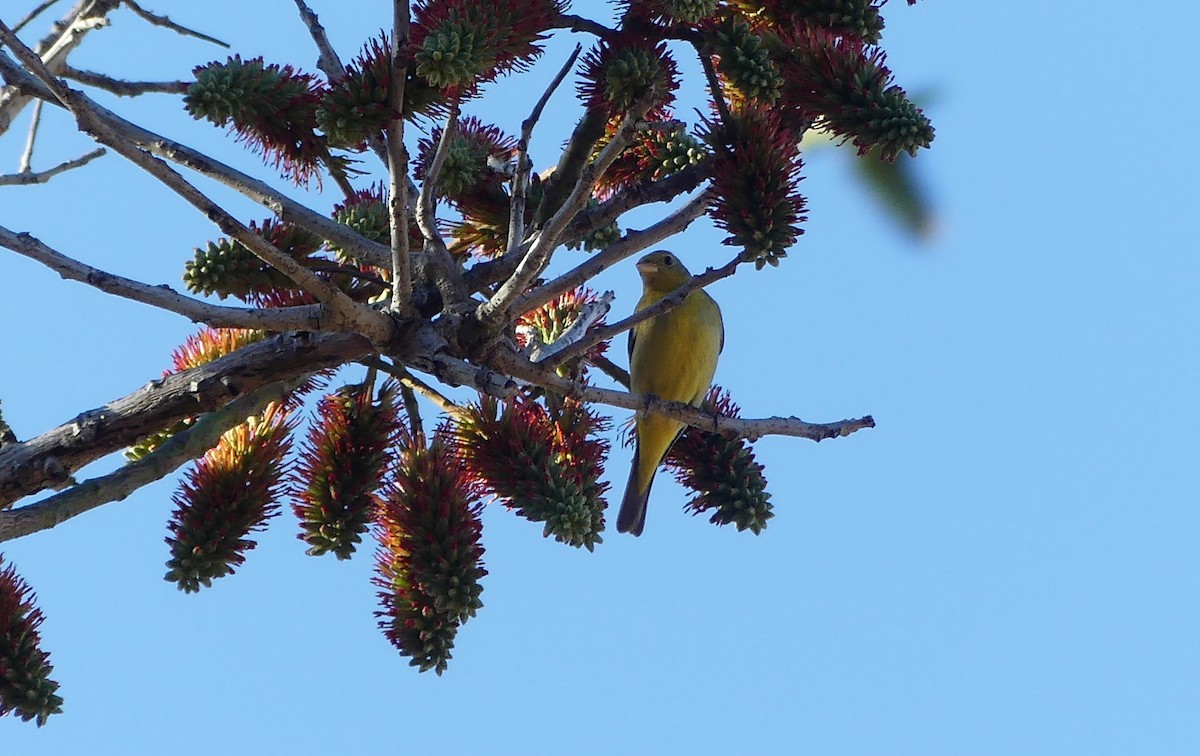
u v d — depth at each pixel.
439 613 9.79
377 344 9.52
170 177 7.98
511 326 11.41
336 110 8.38
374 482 10.56
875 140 9.70
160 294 8.52
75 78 10.66
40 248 8.27
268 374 9.80
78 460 9.69
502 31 8.21
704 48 9.94
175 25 11.48
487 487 10.68
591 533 10.52
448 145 9.94
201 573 9.88
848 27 10.70
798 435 10.12
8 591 9.41
